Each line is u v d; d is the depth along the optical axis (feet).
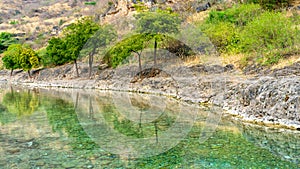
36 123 33.42
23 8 338.34
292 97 27.71
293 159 19.71
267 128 27.50
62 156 21.40
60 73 95.76
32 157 21.26
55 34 188.85
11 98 62.39
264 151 21.44
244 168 18.44
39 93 70.85
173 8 100.63
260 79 33.99
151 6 106.11
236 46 55.98
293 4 78.79
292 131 25.95
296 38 44.29
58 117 37.24
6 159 20.93
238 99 35.24
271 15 50.78
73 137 26.76
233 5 82.74
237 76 44.65
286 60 42.22
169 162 19.81
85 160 20.52
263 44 48.60
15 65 120.88
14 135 27.73
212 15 75.00
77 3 294.25
